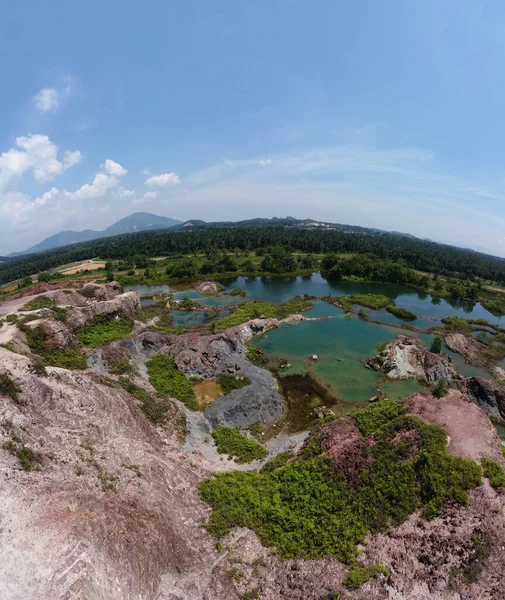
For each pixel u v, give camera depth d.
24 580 15.10
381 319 84.50
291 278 136.12
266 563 22.12
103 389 35.50
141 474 26.05
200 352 51.22
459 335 69.25
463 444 28.67
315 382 50.03
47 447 23.73
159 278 128.50
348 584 19.97
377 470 27.08
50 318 48.75
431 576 19.98
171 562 20.27
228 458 34.00
